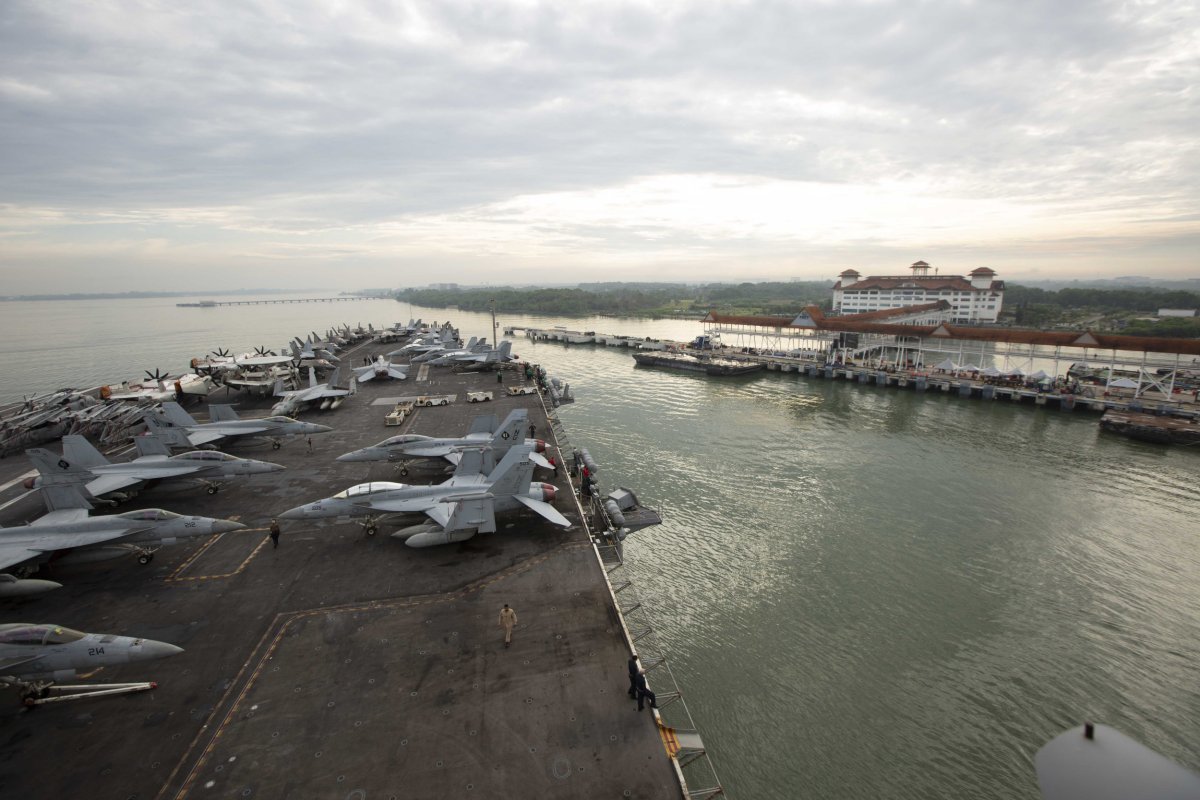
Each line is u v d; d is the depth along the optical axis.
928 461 66.25
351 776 19.27
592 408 93.50
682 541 46.81
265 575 31.62
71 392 66.00
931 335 118.44
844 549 45.41
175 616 27.89
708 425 82.50
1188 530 48.31
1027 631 35.72
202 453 42.59
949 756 27.42
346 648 25.59
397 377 87.31
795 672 32.66
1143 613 37.31
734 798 25.47
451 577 31.42
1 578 28.28
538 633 26.69
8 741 20.62
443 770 19.48
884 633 35.72
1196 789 4.71
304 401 66.25
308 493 42.72
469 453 38.34
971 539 46.94
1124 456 68.19
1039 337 103.19
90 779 19.12
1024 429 80.75
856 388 112.31
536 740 20.70
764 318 150.25
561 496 42.78
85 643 22.41
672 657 33.88
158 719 21.64
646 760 19.98
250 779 19.16
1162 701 30.41
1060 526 49.12
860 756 27.44
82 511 33.25
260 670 24.22
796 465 64.62
